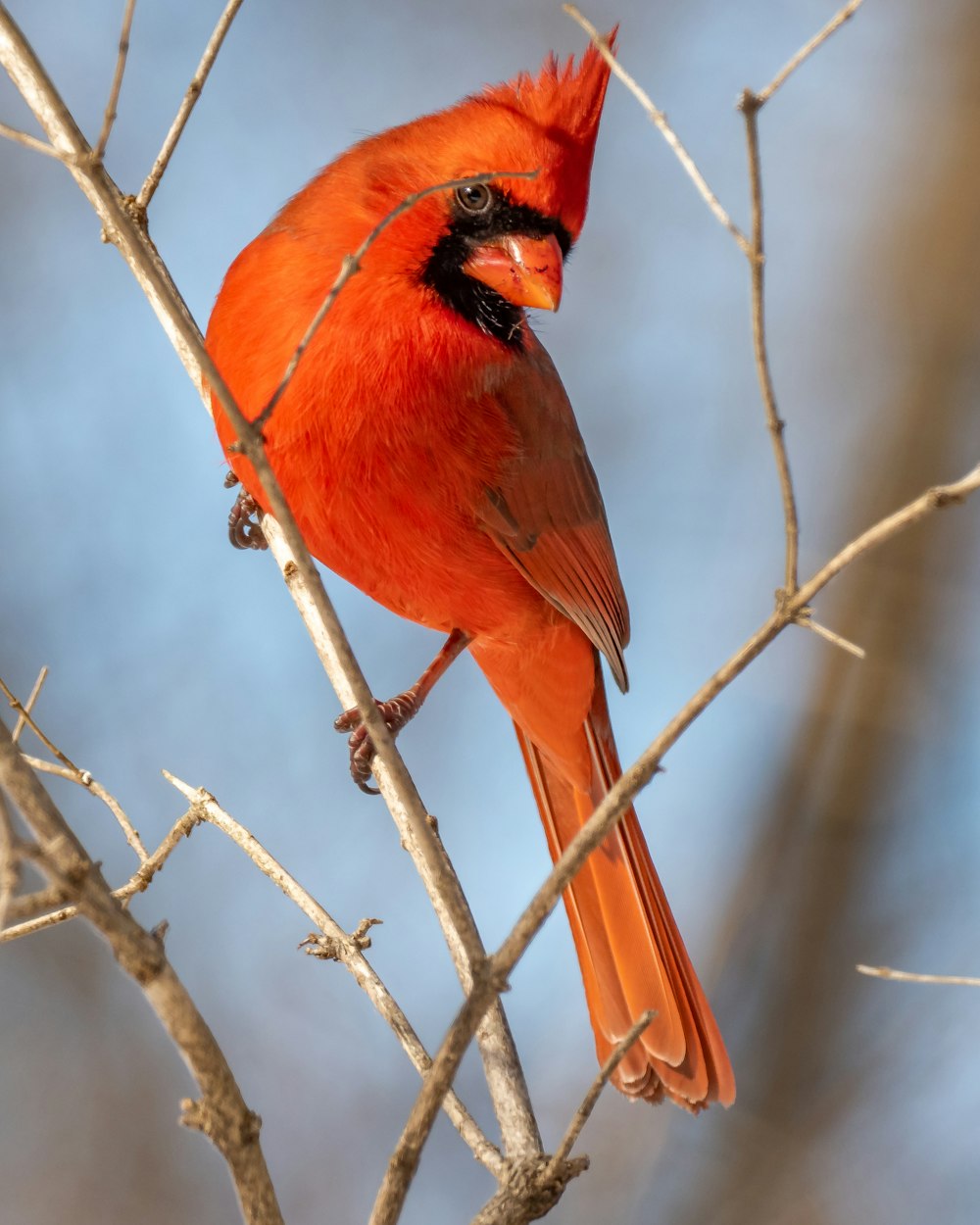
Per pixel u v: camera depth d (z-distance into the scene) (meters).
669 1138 9.33
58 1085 8.97
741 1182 9.25
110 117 4.54
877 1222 9.10
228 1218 8.74
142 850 5.52
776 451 4.22
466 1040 4.21
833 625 11.45
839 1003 10.30
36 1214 8.65
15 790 3.99
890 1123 9.60
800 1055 10.07
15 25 4.97
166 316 6.45
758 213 4.19
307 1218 8.83
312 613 7.00
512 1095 5.34
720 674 4.23
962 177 12.23
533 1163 4.95
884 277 12.25
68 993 9.15
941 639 11.52
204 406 6.63
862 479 11.88
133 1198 8.75
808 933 10.64
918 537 11.61
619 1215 9.08
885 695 11.22
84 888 3.99
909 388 12.05
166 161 6.59
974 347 12.08
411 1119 4.20
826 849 10.88
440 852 4.59
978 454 12.02
